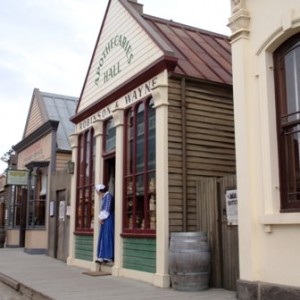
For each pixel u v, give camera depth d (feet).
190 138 32.89
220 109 34.58
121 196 36.91
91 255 42.47
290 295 21.40
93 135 44.65
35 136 69.46
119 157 37.60
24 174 68.28
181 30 41.70
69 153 63.67
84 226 44.88
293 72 23.31
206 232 30.76
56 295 28.02
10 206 78.79
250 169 24.49
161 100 32.27
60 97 73.46
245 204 24.40
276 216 22.39
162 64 32.58
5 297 31.71
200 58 37.19
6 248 72.49
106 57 42.24
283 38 23.54
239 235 24.70
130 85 36.78
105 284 32.19
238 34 25.72
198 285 28.60
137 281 33.22
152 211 33.01
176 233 29.60
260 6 24.86
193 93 33.68
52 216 56.34
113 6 41.50
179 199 31.71
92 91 44.86
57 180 55.16
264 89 24.12
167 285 30.35
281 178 23.11
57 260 51.62
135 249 34.63
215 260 29.81
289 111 23.36
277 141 23.57
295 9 22.68
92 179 44.06
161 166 31.63
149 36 34.86
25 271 40.96
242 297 23.84
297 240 21.54
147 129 34.45
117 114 38.06
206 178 31.37
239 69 25.55
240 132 25.17
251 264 23.67
